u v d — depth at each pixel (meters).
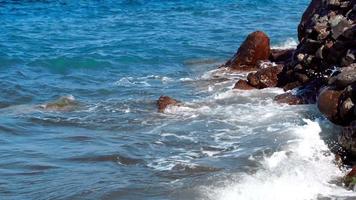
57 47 57.19
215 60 50.97
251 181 23.30
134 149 27.91
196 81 42.59
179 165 25.53
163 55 53.03
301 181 23.42
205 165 25.33
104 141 29.25
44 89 41.09
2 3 87.38
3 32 65.38
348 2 36.94
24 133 30.80
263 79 38.78
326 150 26.30
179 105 34.75
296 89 35.84
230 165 25.28
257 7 87.38
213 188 22.86
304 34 40.09
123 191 22.98
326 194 22.53
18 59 51.06
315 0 40.91
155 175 24.56
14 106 36.84
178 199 22.23
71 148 28.25
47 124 32.38
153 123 32.03
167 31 66.00
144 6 87.50
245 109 33.56
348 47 33.16
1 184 23.88
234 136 29.22
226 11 83.12
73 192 23.02
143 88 41.00
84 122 32.69
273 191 22.62
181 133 30.08
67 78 44.84
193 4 89.81
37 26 69.81
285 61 43.62
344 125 27.27
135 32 65.75
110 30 67.44
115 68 48.38
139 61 50.81
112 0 93.12
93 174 24.86
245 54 44.88
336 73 28.64
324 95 27.80
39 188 23.50
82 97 38.75
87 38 62.31
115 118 33.25
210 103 35.34
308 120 29.97
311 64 36.28
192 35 63.31
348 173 23.72
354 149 25.25
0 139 29.72
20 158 26.86
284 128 29.39
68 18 76.19
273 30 66.12
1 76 44.72
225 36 62.78
